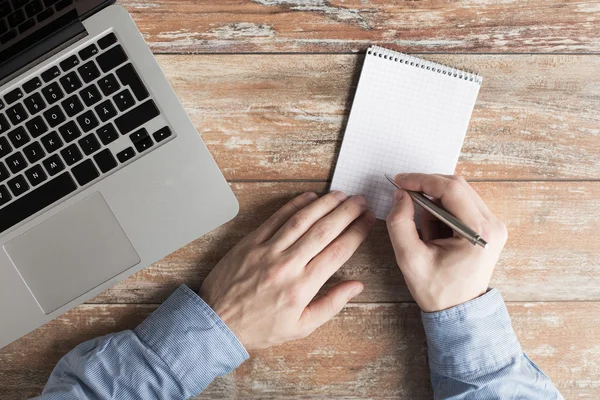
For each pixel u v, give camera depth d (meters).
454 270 0.58
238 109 0.65
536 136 0.66
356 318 0.67
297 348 0.67
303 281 0.62
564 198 0.66
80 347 0.63
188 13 0.64
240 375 0.67
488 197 0.66
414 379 0.68
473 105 0.64
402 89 0.64
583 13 0.64
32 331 0.67
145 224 0.60
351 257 0.67
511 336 0.61
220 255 0.67
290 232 0.62
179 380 0.60
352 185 0.65
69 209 0.59
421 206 0.59
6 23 0.58
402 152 0.65
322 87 0.65
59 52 0.58
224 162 0.66
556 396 0.61
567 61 0.65
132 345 0.60
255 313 0.63
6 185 0.59
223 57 0.64
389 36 0.64
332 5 0.64
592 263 0.67
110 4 0.58
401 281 0.67
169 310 0.62
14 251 0.60
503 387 0.59
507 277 0.67
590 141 0.66
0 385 0.67
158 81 0.58
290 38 0.64
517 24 0.64
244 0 0.64
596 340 0.67
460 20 0.64
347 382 0.68
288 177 0.66
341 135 0.65
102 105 0.58
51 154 0.59
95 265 0.60
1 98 0.59
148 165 0.59
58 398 0.58
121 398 0.59
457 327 0.60
